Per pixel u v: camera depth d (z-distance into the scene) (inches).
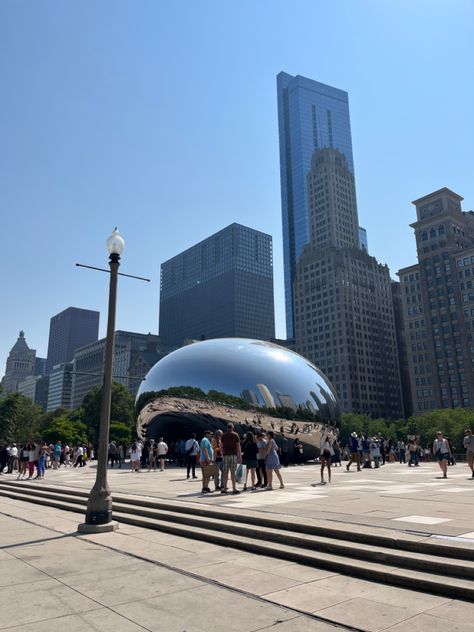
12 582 220.2
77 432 2878.9
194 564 250.7
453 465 1007.0
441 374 4746.6
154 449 1097.4
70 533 343.6
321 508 351.6
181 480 679.7
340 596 198.5
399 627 164.9
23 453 853.2
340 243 6692.9
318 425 1044.5
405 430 3750.0
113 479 713.0
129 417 3260.3
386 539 247.4
